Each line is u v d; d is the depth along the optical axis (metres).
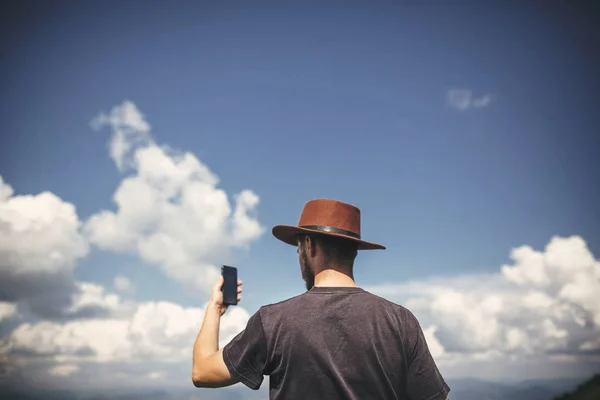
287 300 1.73
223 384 1.68
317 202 1.85
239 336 1.69
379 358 1.59
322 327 1.62
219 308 1.82
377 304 1.69
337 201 1.84
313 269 1.81
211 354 1.70
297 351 1.60
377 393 1.57
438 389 1.64
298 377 1.59
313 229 1.80
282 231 1.89
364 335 1.61
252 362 1.66
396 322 1.66
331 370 1.57
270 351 1.63
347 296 1.69
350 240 1.79
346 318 1.64
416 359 1.65
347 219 1.83
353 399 1.55
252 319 1.70
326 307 1.66
